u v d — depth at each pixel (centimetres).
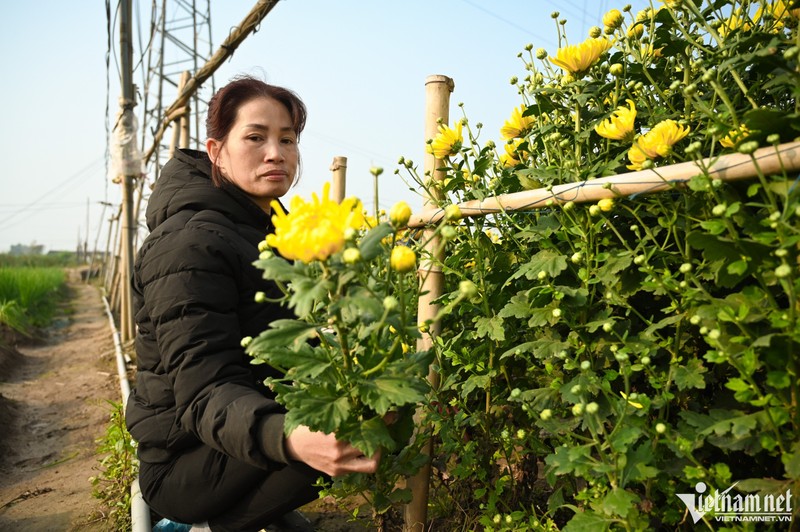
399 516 174
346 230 91
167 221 157
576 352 136
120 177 636
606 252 136
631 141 126
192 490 156
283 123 172
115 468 252
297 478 146
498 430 168
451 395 177
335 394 111
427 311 173
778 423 95
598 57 143
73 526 247
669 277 116
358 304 90
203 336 138
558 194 131
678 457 113
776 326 92
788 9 121
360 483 134
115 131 619
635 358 131
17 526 256
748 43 119
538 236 144
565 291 130
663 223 118
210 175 176
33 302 1223
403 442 134
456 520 177
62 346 886
